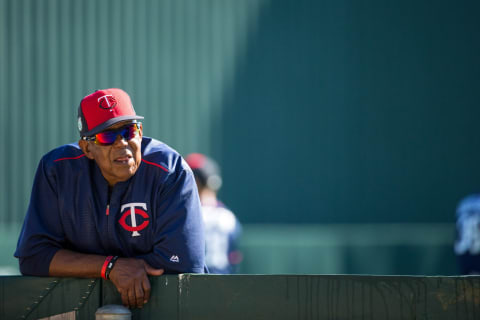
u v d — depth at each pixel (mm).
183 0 33750
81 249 10148
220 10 33719
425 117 33469
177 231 9805
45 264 9797
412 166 33312
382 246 31359
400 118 33438
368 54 33594
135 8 33844
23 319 9836
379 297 9148
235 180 33188
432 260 31156
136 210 9906
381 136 33344
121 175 9570
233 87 33500
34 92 33625
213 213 18359
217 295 9500
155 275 9625
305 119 33281
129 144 9547
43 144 33500
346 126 33344
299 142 33250
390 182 33219
